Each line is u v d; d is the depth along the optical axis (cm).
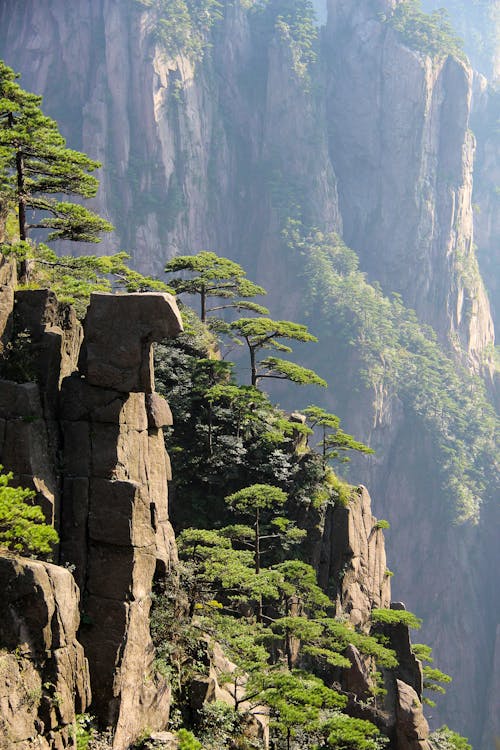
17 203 3656
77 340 2845
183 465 4794
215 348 5791
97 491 2500
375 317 17250
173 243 18375
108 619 2409
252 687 2936
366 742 2833
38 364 2609
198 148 19062
